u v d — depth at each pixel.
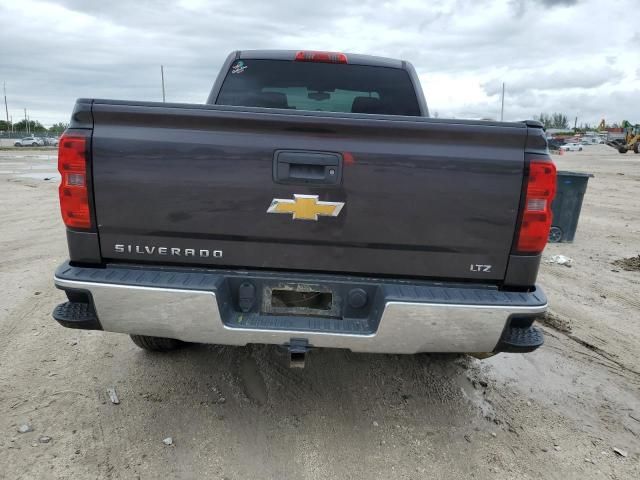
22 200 11.82
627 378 3.67
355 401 3.21
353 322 2.50
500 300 2.39
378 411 3.11
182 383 3.31
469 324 2.38
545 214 2.39
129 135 2.36
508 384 3.52
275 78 4.04
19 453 2.57
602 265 6.73
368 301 2.51
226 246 2.47
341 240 2.44
